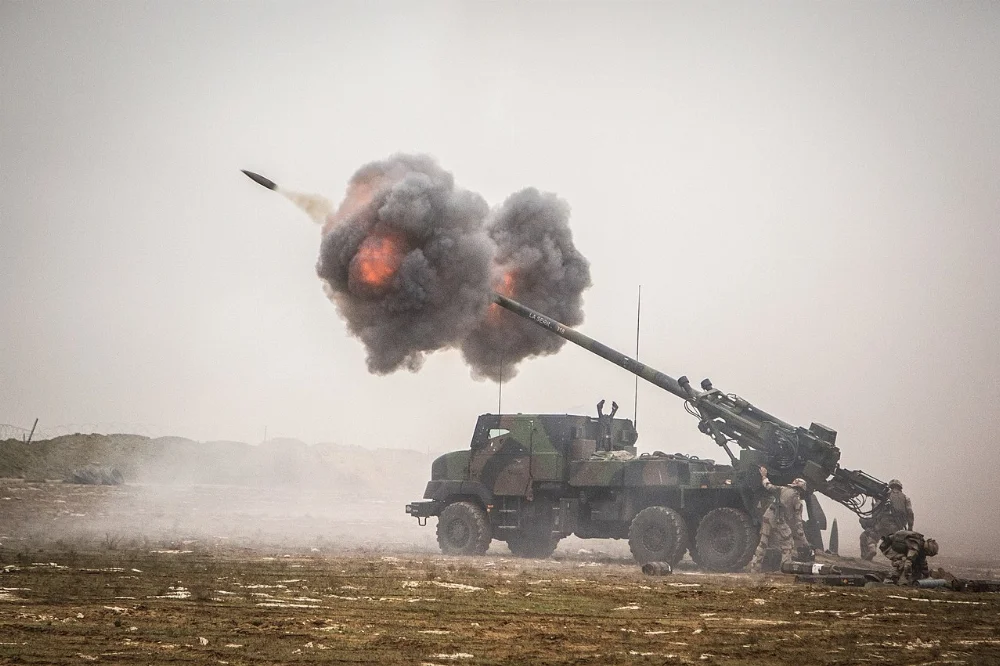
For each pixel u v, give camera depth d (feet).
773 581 236.63
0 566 221.05
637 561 279.90
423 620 166.81
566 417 306.55
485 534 307.37
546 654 140.77
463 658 136.26
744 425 288.92
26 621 155.74
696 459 291.58
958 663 138.21
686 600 197.57
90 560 240.12
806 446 282.15
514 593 202.39
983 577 264.52
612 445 313.53
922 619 176.96
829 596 206.28
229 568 233.35
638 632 159.94
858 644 150.92
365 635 151.53
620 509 290.35
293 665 130.52
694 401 298.56
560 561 293.64
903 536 235.40
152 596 185.26
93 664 128.47
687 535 276.21
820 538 284.82
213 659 132.87
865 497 286.66
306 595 192.24
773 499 270.46
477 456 313.12
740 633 159.84
